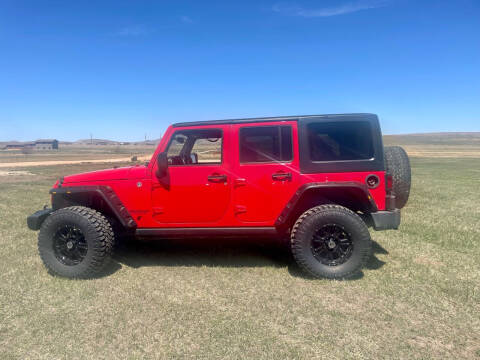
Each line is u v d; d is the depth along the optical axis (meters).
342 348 2.59
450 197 9.59
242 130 4.04
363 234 3.67
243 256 4.71
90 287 3.73
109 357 2.52
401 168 4.26
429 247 5.00
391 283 3.72
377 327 2.88
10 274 4.11
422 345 2.62
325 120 3.94
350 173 3.87
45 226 4.00
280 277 3.94
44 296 3.52
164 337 2.76
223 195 4.04
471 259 4.48
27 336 2.80
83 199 4.61
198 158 4.31
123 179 4.20
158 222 4.17
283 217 3.87
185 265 4.39
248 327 2.89
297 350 2.57
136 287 3.72
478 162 30.56
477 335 2.75
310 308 3.20
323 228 3.81
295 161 3.94
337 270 3.75
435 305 3.23
